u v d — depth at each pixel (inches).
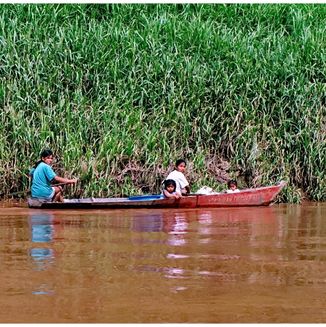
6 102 1766.7
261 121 1819.6
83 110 1766.7
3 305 618.8
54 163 1720.0
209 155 1803.6
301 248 917.2
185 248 909.2
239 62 1873.8
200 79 1829.5
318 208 1553.9
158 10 2052.2
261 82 1849.2
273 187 1558.8
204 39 1924.2
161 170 1727.4
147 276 730.8
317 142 1796.3
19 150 1715.1
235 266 786.8
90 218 1267.2
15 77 1808.6
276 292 667.4
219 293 662.5
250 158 1777.8
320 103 1844.2
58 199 1513.3
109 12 2054.6
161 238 999.6
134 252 874.1
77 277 724.7
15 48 1856.5
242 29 2060.8
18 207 1496.1
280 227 1150.3
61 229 1103.0
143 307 614.9
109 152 1695.4
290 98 1851.6
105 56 1844.2
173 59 1870.1
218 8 2097.7
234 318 586.2
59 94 1788.9
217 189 1728.6
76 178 1670.8
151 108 1812.3
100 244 938.7
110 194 1680.6
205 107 1812.3
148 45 1888.5
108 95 1796.3
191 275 738.2
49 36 1898.4
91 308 611.2
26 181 1691.7
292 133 1828.2
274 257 847.7
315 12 2114.9
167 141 1774.1
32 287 680.4
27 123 1726.1
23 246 920.9
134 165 1728.6
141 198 1556.3
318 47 1940.2
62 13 1969.7
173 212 1386.6
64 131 1737.2
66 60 1838.1
